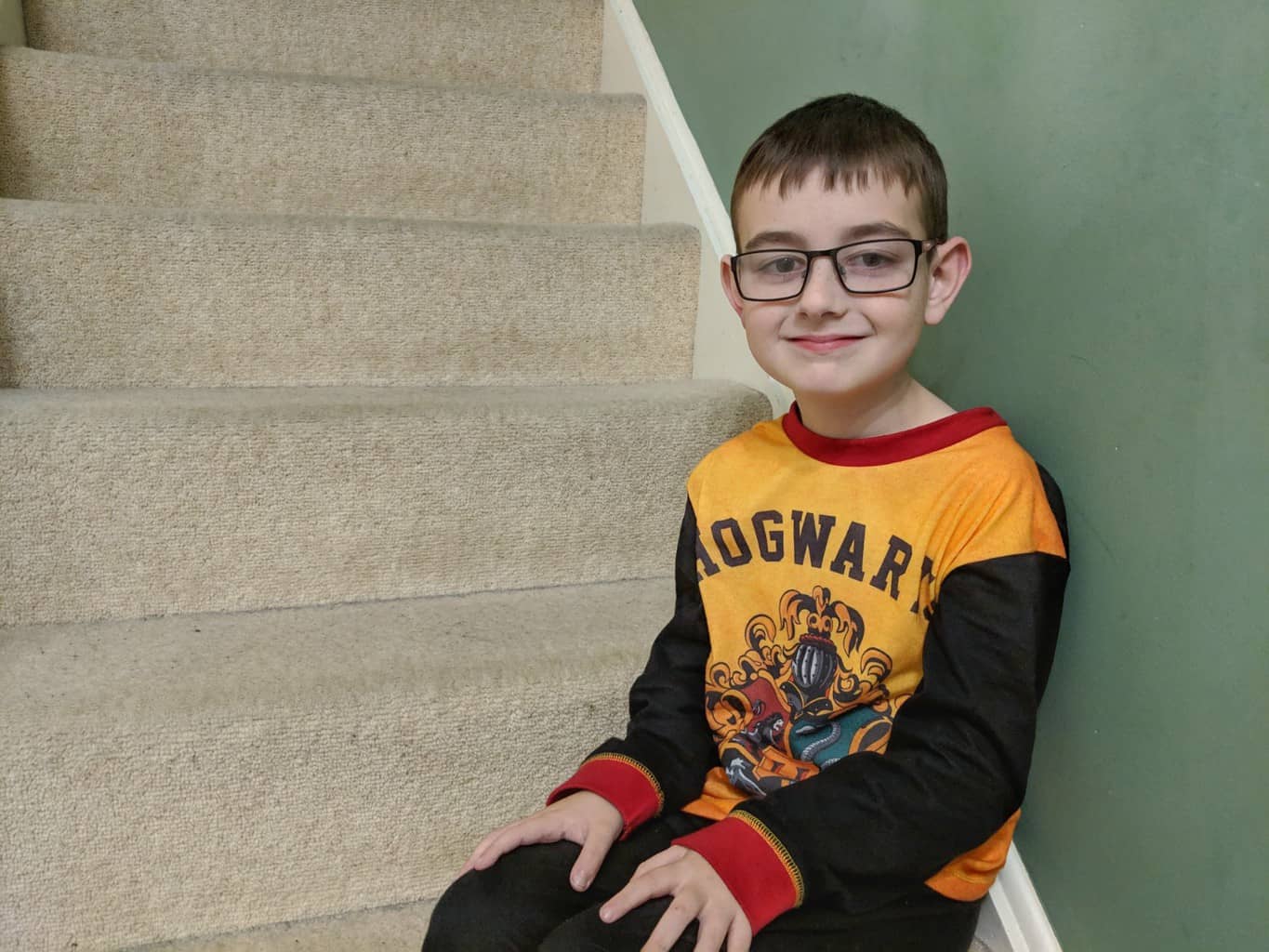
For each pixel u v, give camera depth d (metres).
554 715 0.99
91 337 1.19
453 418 1.13
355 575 1.14
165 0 1.56
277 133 1.44
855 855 0.70
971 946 0.94
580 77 1.75
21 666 0.96
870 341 0.78
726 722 0.86
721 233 1.35
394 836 0.97
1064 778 0.87
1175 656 0.75
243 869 0.94
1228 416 0.70
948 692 0.74
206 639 1.03
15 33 1.46
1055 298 0.85
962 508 0.78
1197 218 0.71
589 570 1.22
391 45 1.66
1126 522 0.79
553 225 1.38
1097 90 0.79
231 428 1.06
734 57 1.34
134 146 1.39
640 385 1.34
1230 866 0.71
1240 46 0.67
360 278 1.27
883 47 1.06
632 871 0.78
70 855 0.89
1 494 1.01
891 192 0.77
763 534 0.87
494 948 0.73
